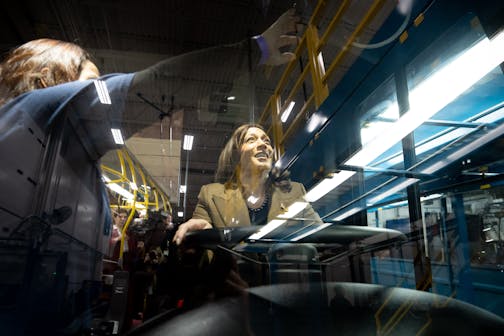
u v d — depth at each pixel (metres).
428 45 0.88
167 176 1.53
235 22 4.78
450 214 2.29
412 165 1.46
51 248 0.69
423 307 0.57
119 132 0.90
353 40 1.19
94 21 4.73
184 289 0.59
